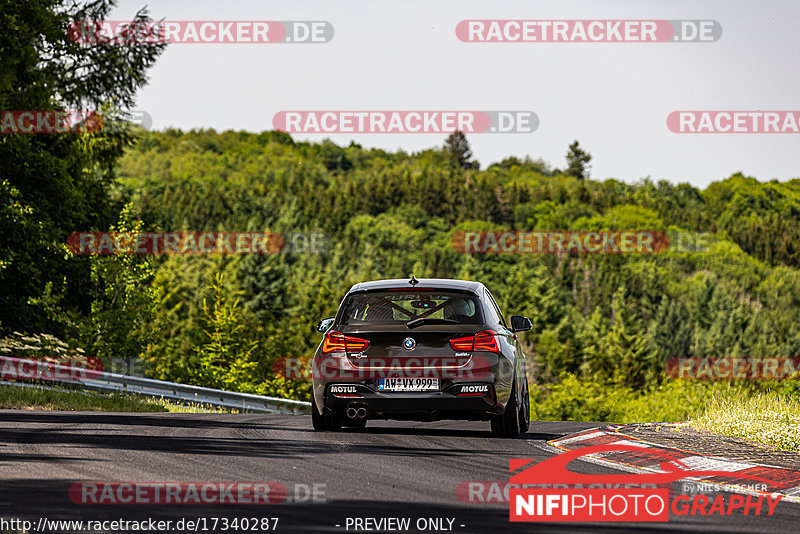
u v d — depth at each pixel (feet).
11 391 204.03
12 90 407.03
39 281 380.17
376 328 134.41
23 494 81.82
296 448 118.73
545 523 76.54
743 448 123.65
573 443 129.80
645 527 75.92
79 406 203.82
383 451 117.29
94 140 445.78
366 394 133.08
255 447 118.21
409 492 88.48
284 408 313.94
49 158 400.06
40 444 114.32
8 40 400.47
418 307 140.26
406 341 133.28
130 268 397.60
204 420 160.76
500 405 134.62
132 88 448.24
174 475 94.27
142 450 111.34
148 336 398.42
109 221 442.50
